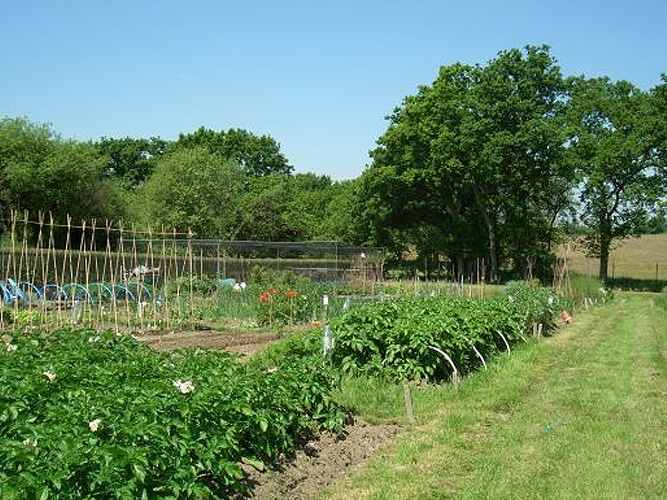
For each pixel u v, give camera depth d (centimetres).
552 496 670
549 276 4919
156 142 8156
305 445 754
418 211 5347
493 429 902
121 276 2623
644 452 813
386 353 1106
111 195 4291
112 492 467
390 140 4862
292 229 5638
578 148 4900
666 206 4738
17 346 855
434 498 653
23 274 2459
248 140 8100
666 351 1700
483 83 4606
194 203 4938
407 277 4888
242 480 619
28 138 3891
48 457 467
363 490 668
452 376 1140
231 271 3381
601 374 1342
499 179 4609
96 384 661
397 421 910
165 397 595
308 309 2134
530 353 1530
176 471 523
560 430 902
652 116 4784
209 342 1648
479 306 1511
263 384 716
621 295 4238
